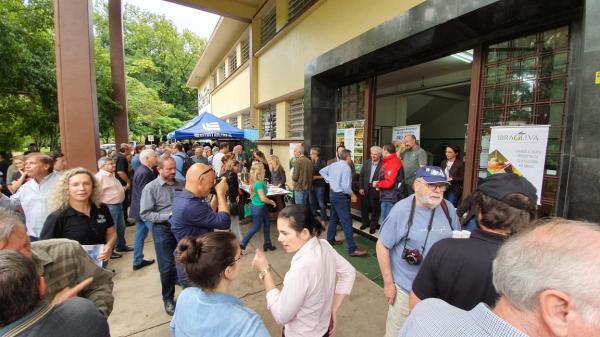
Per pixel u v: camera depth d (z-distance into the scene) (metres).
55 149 8.74
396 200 4.27
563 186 2.88
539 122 3.14
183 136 7.41
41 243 1.39
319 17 6.51
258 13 10.02
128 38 27.02
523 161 3.01
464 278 1.10
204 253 1.11
